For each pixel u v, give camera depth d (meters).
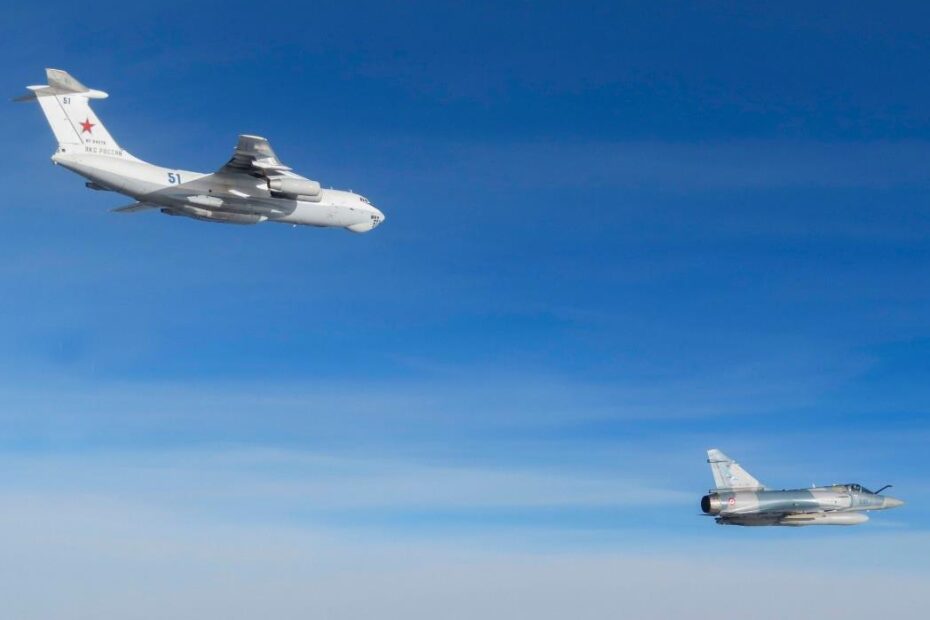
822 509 54.16
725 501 52.47
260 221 50.75
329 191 53.97
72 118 46.31
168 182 46.81
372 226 55.91
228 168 47.69
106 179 45.94
